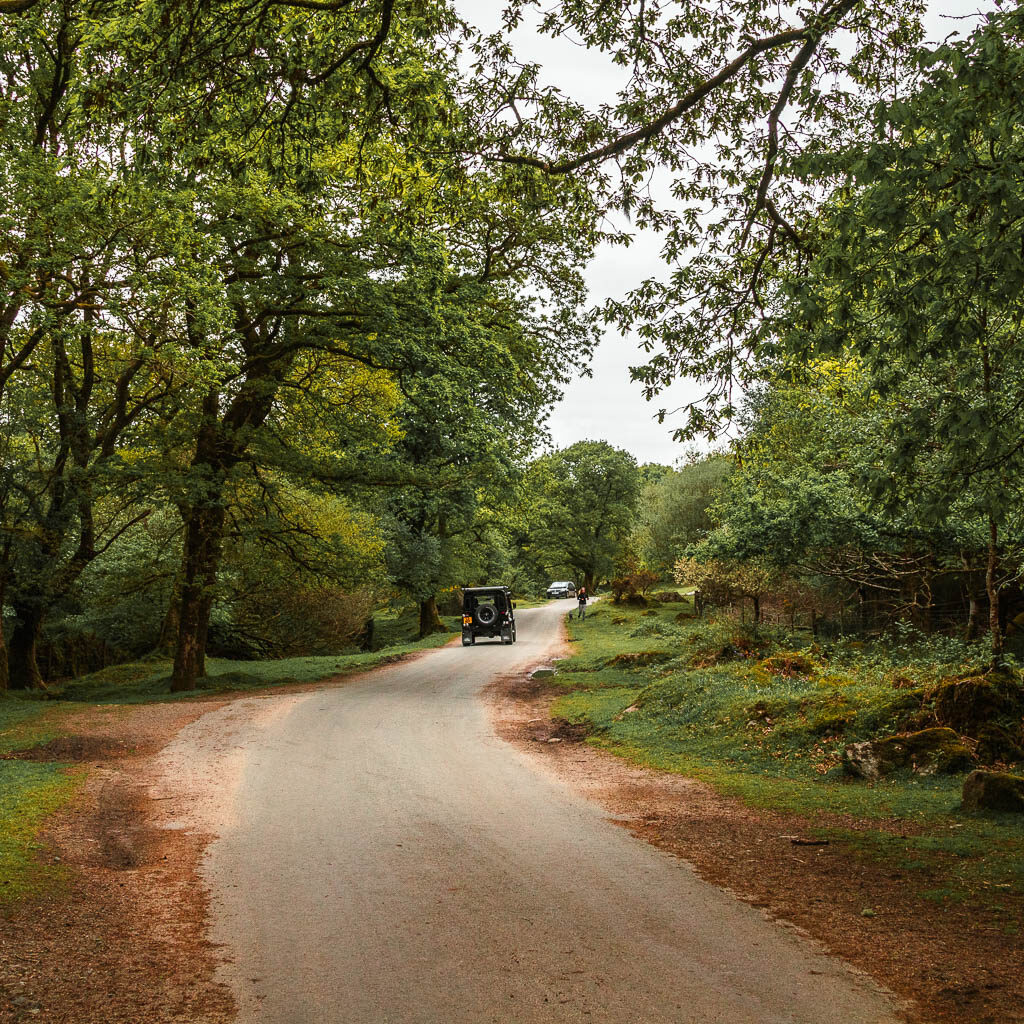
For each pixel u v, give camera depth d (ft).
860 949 16.99
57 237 46.85
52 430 81.92
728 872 22.82
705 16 30.48
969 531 54.49
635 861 24.16
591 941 17.92
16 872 22.81
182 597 80.07
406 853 25.43
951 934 17.47
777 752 38.65
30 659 89.30
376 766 40.24
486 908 20.20
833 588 85.87
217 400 78.64
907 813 28.12
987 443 21.54
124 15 31.01
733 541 68.39
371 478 78.79
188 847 26.71
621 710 54.54
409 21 31.35
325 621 124.36
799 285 24.44
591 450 268.82
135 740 48.21
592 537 262.88
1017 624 67.00
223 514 80.69
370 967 16.76
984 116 20.21
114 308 48.60
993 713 34.73
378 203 42.24
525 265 80.23
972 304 24.04
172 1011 14.79
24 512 73.97
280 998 15.35
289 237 66.64
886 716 38.09
